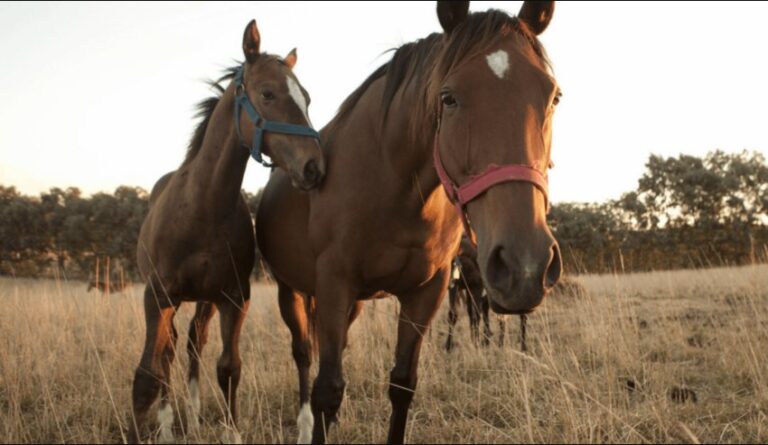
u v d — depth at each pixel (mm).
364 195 2371
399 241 2375
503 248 1460
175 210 2977
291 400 3656
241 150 3010
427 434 2971
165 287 2959
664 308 7145
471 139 1650
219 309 3170
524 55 1751
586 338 4652
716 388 3617
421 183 2254
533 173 1553
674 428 2842
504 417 3230
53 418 3086
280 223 2934
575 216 31266
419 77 2234
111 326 5723
